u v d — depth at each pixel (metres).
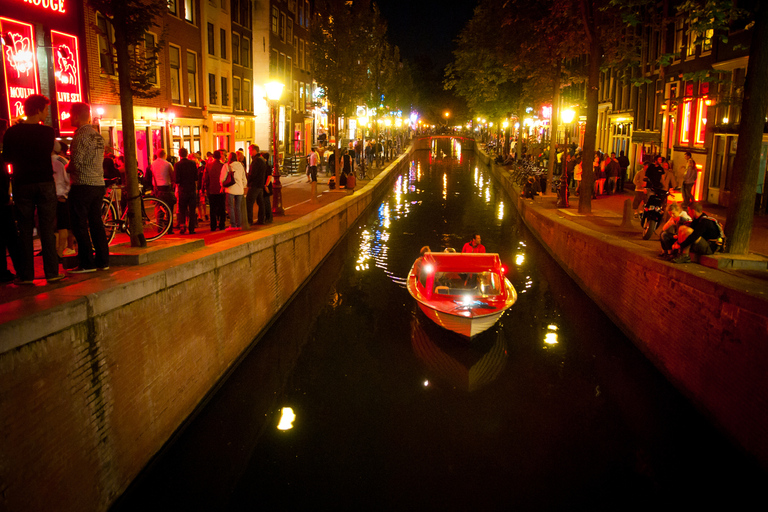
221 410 9.09
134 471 6.66
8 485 4.69
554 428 8.59
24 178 6.29
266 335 11.95
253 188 14.76
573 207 21.81
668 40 25.22
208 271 8.88
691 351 8.62
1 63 13.09
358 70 28.45
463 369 10.62
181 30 23.27
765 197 16.48
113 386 6.24
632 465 7.62
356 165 37.50
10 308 5.30
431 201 32.22
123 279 6.74
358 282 16.19
